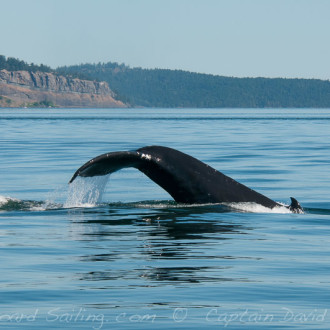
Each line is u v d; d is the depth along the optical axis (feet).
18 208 196.85
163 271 126.31
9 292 113.80
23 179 288.71
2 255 139.13
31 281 119.96
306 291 115.14
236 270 127.75
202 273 125.49
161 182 176.04
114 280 120.47
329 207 215.31
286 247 147.74
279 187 263.90
